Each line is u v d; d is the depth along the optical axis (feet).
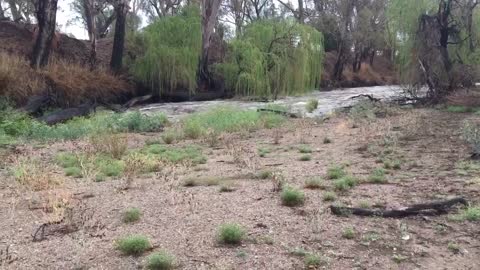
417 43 67.72
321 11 160.45
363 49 168.04
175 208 19.79
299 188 22.82
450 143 35.42
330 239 16.12
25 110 63.72
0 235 17.19
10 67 69.10
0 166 31.86
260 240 16.01
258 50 94.99
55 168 29.96
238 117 54.54
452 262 14.43
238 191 22.53
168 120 60.13
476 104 59.67
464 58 69.26
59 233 17.17
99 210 19.83
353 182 23.61
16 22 109.29
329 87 134.72
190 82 93.45
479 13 69.36
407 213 18.56
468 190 21.89
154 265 13.94
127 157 32.14
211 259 14.57
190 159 32.35
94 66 92.53
